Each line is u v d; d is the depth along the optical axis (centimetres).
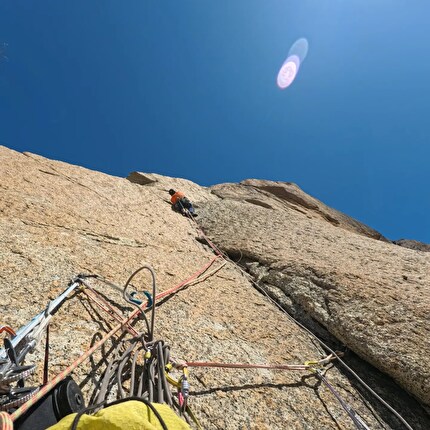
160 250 471
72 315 247
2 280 254
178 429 113
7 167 521
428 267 579
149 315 288
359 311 362
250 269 520
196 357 256
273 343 318
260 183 1516
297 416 236
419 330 324
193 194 1122
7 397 130
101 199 591
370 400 278
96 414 113
